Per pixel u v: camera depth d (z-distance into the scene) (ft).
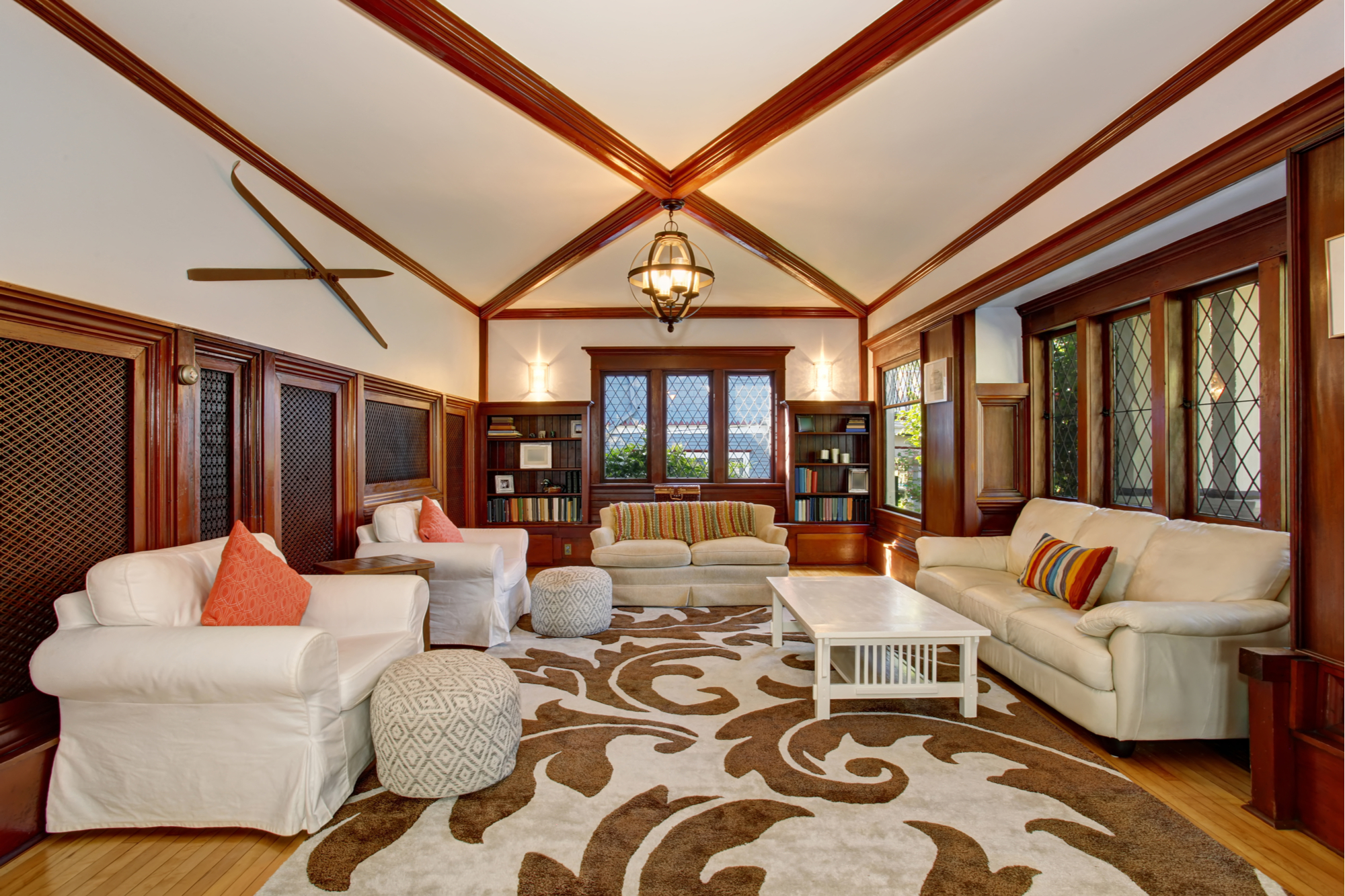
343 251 14.25
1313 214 6.87
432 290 19.16
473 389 22.90
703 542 18.35
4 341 7.15
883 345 22.31
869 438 23.34
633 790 7.78
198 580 8.18
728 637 14.30
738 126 12.13
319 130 11.06
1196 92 8.72
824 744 9.04
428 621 11.45
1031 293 15.11
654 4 8.91
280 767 6.95
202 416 10.35
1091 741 9.23
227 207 10.51
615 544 17.94
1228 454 10.96
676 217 17.12
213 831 7.04
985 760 8.59
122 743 7.00
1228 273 10.51
